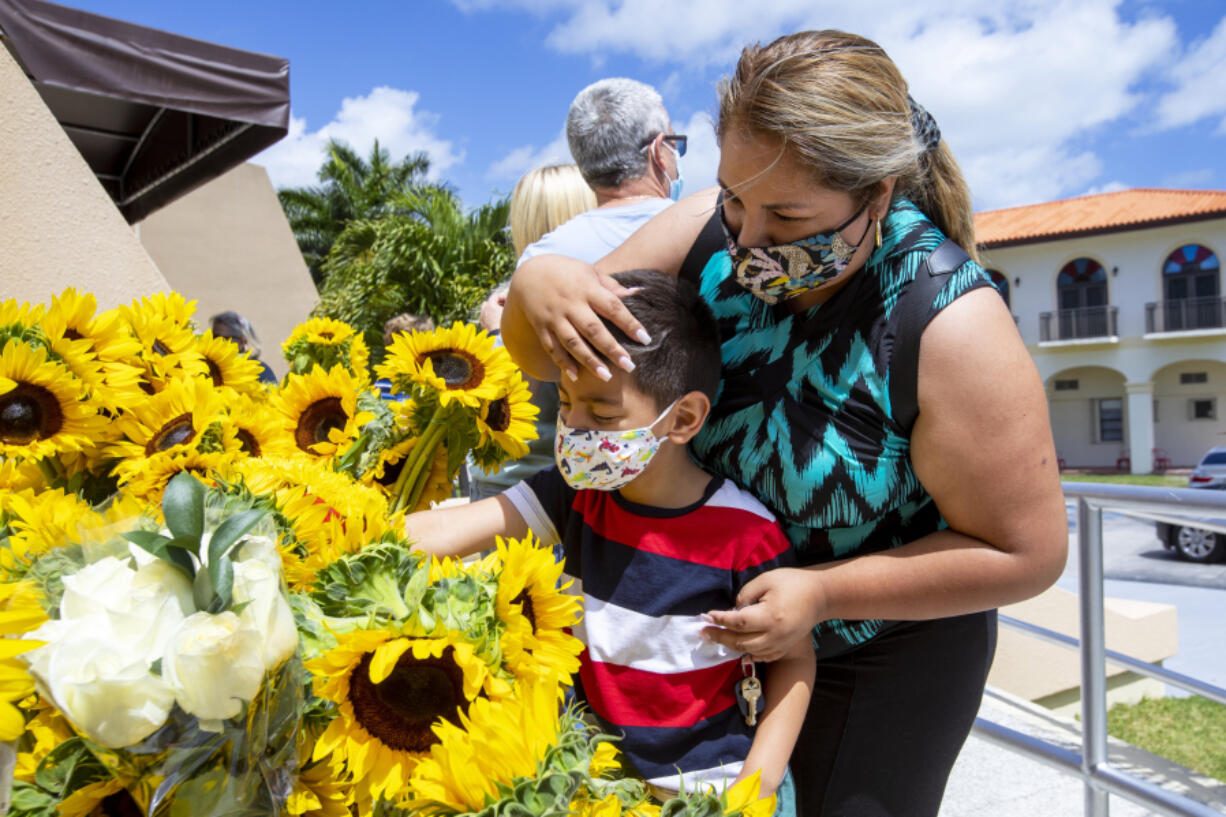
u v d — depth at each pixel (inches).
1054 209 1445.6
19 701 29.7
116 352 56.6
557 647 40.5
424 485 62.8
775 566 52.6
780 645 49.1
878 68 46.0
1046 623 181.2
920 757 59.1
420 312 544.4
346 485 52.8
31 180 97.5
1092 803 86.6
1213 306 1261.1
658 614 52.1
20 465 51.9
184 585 29.7
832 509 53.2
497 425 62.1
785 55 45.4
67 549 33.0
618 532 54.6
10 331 52.5
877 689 58.2
